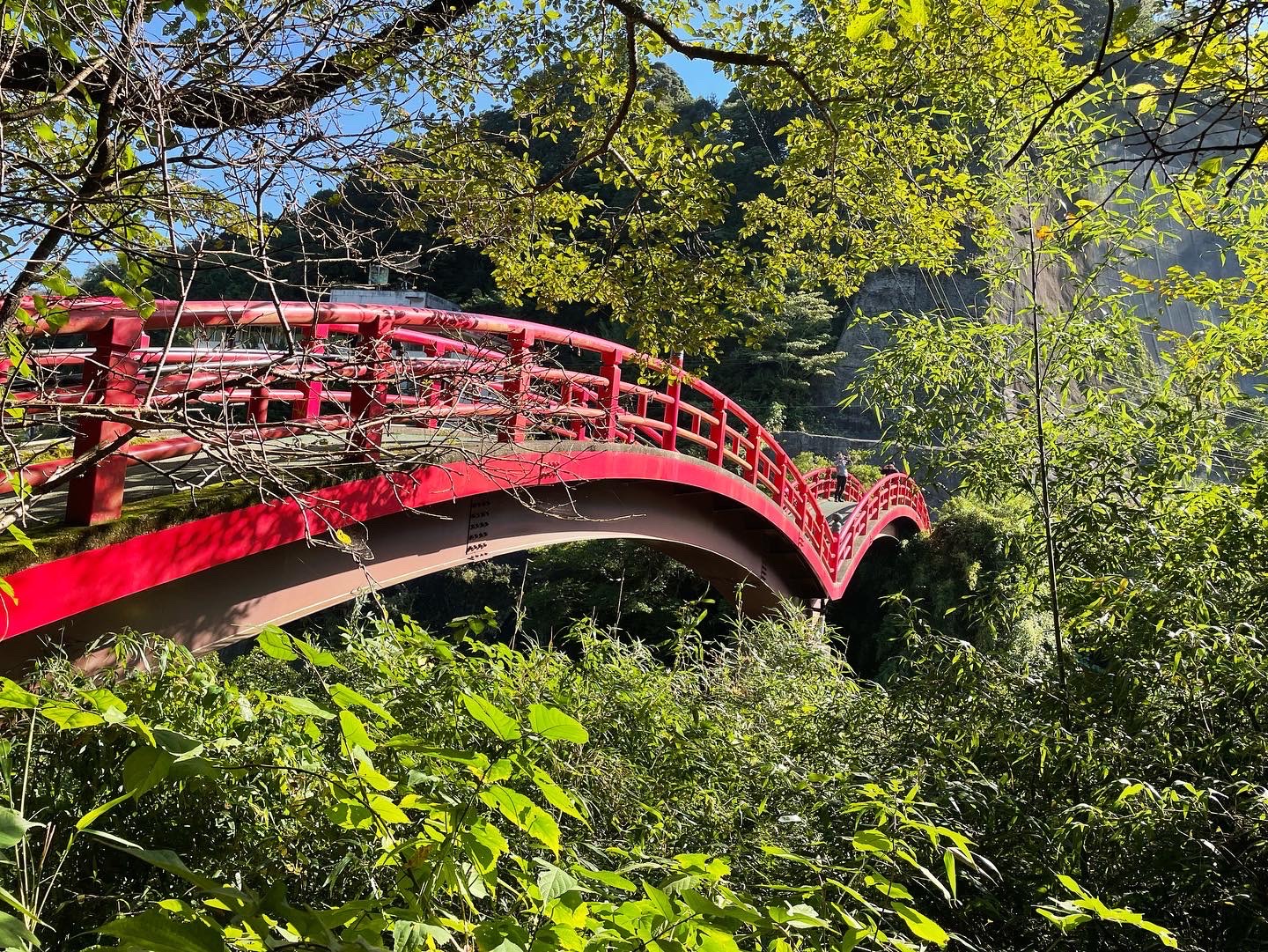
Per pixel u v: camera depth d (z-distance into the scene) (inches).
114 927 40.0
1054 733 192.1
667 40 219.6
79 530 206.8
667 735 239.8
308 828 114.5
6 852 81.8
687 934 60.4
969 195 296.0
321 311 234.7
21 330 144.9
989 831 173.0
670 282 277.0
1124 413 271.6
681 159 282.4
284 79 147.6
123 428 208.1
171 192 120.8
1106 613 231.3
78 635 225.8
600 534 456.1
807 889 81.0
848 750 227.9
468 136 212.8
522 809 61.1
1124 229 272.7
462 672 187.5
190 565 234.2
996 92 250.2
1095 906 67.9
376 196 188.2
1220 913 160.6
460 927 61.4
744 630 449.7
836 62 229.8
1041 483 278.5
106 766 121.0
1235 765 186.7
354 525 277.9
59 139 147.5
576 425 395.9
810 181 305.3
